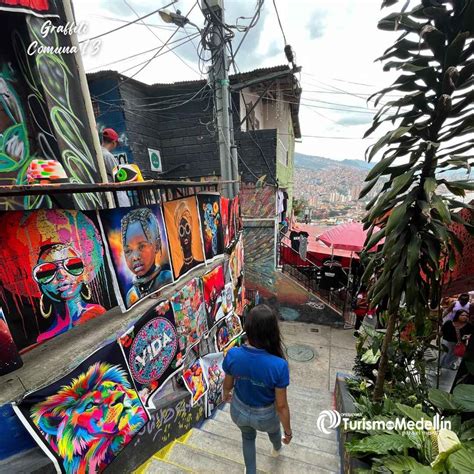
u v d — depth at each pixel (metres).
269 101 10.22
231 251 4.54
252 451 2.06
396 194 1.97
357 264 8.93
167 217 2.74
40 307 1.67
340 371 5.98
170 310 2.69
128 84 6.95
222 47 4.39
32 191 1.40
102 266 2.10
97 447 1.76
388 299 2.31
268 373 1.71
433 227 1.89
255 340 1.79
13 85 2.75
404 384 2.89
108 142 3.99
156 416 2.47
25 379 1.53
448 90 1.82
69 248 1.83
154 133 7.89
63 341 1.93
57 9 2.99
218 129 4.72
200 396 3.25
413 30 1.89
